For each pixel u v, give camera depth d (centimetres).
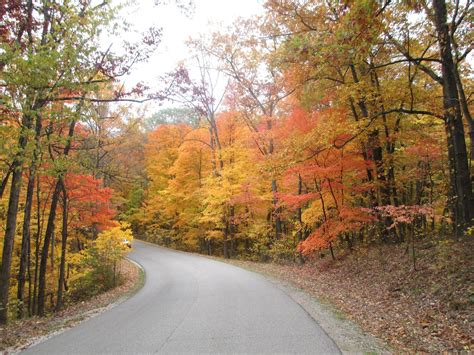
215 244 3306
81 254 1905
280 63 1252
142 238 4628
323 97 1446
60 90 863
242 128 2598
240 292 1121
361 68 1338
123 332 718
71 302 1694
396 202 1428
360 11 669
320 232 1433
